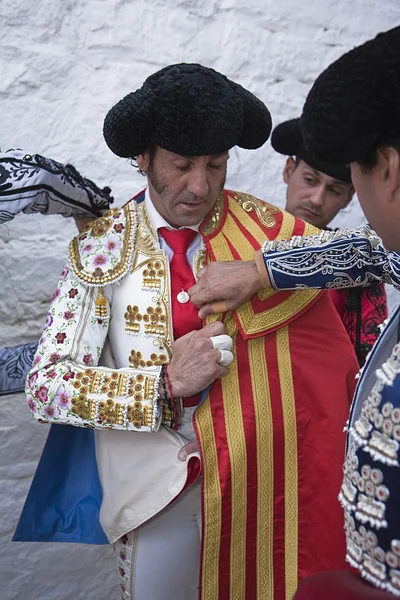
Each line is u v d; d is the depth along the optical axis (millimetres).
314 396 1681
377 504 970
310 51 2631
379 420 984
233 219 1728
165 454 1670
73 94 2275
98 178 2328
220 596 1664
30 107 2219
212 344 1584
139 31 2348
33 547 2350
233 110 1503
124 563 1763
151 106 1489
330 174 2055
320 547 1688
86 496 1804
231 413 1641
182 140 1479
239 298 1607
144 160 1603
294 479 1684
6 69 2180
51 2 2215
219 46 2480
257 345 1664
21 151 1719
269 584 1702
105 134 1579
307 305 1679
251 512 1667
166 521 1740
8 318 2238
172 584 1771
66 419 1604
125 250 1658
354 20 2701
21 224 2232
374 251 1620
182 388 1581
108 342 1729
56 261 2289
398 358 1001
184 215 1601
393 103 994
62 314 1654
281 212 1770
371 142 1019
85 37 2277
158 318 1638
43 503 1793
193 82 1487
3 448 2277
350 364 1717
